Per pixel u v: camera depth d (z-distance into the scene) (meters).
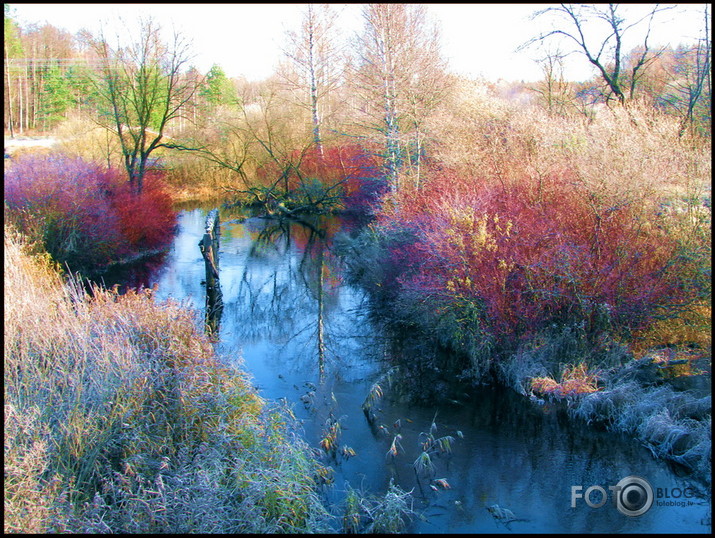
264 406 6.53
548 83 18.17
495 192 10.13
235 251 19.53
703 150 9.07
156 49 20.89
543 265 8.30
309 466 5.91
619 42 14.38
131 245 17.39
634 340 8.33
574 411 7.32
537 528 5.27
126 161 20.44
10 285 7.52
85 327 6.46
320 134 28.58
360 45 19.00
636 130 9.38
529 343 8.40
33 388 5.69
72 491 4.66
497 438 6.91
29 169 14.52
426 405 7.86
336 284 15.05
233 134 31.05
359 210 24.36
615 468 6.21
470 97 13.88
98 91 20.42
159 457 5.10
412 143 14.98
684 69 13.63
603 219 8.51
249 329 11.50
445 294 9.05
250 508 4.73
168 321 6.87
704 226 8.38
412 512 5.46
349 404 7.93
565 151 10.24
